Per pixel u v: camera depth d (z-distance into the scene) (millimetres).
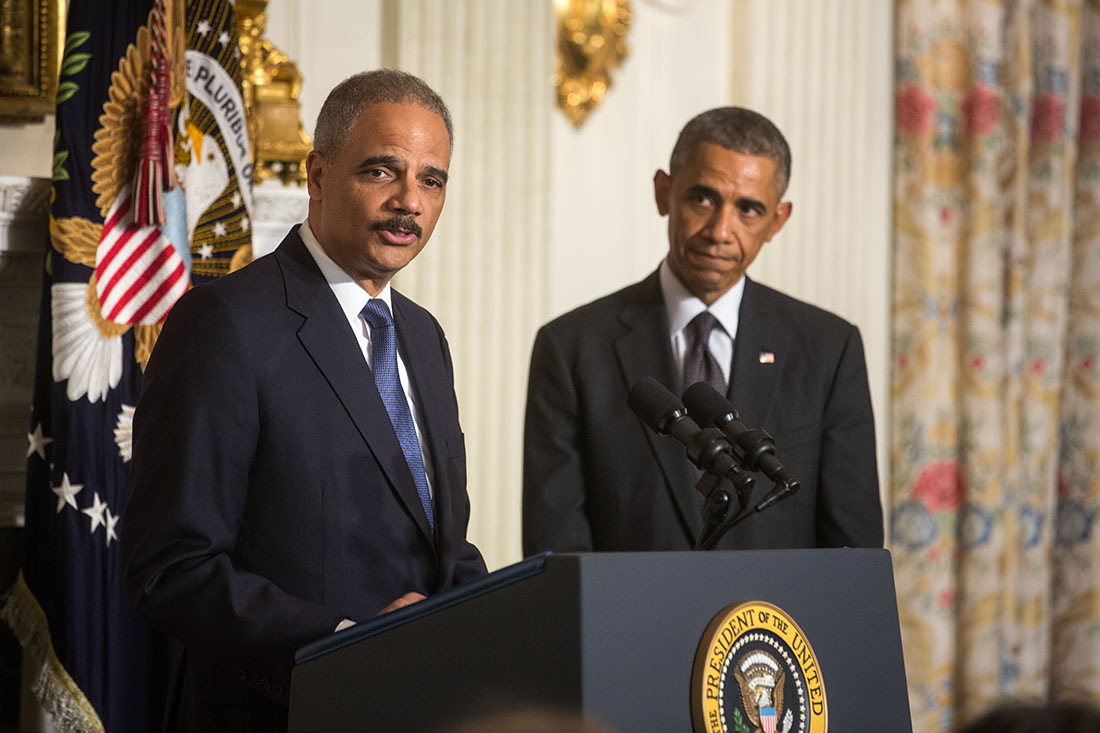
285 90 11008
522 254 13172
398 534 5418
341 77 12516
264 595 4793
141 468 5082
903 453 14961
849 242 14844
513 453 13062
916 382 14945
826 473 7699
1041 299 15602
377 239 5465
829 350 7875
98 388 8844
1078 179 16031
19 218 9320
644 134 14461
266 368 5246
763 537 7395
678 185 7715
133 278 9055
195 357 5145
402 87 5555
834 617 3918
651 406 5113
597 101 14188
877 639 4055
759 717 3521
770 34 14703
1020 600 15500
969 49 15156
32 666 9586
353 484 5348
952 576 15055
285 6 12242
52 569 8656
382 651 3686
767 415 7602
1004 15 15398
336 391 5371
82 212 8914
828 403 7809
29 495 8883
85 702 8531
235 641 4684
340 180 5496
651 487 7508
